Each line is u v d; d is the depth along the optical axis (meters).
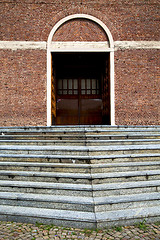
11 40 9.56
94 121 11.27
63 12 9.56
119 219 3.25
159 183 3.91
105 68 10.47
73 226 3.25
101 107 11.33
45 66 9.55
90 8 9.59
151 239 2.95
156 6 9.67
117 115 9.56
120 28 9.62
